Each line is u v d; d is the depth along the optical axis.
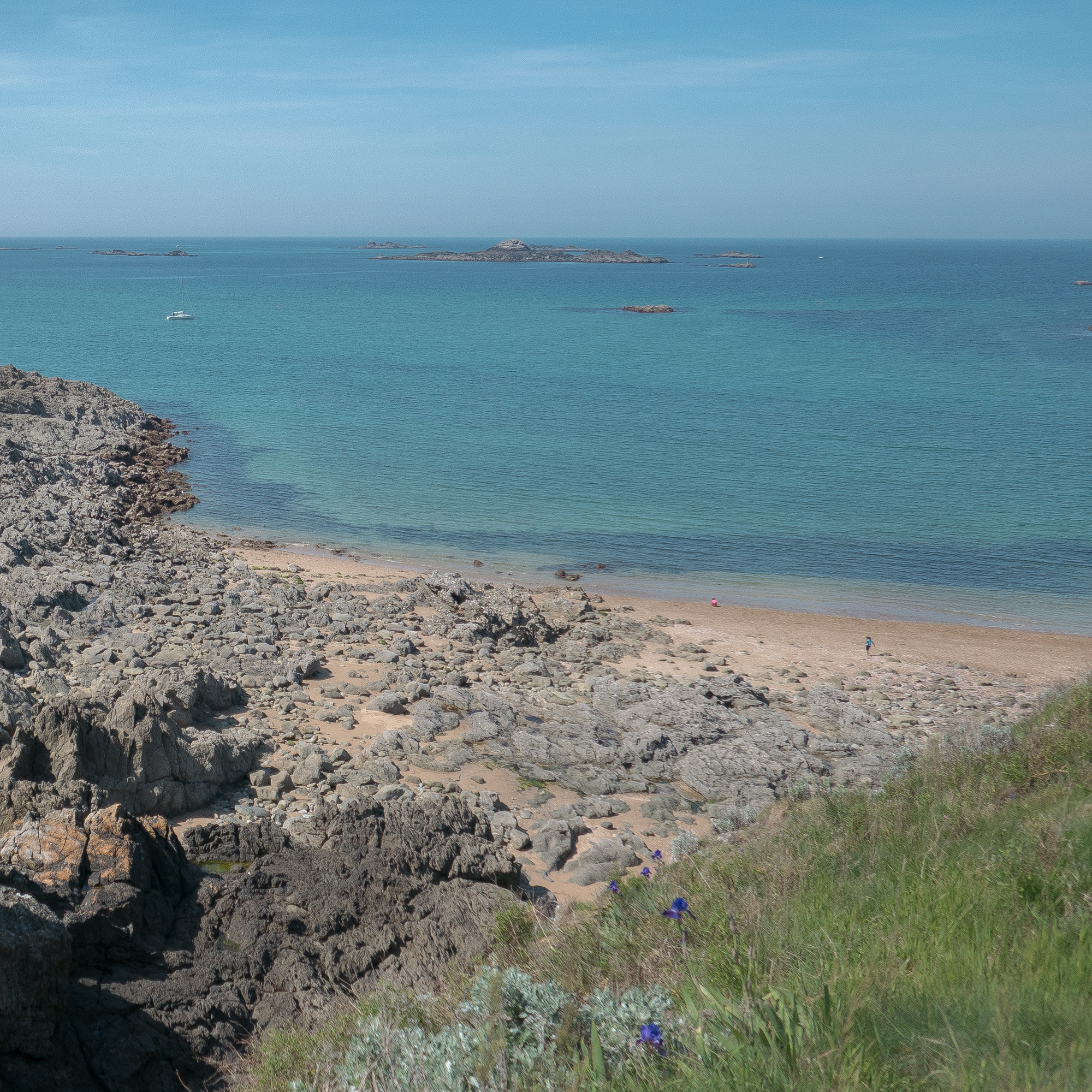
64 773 13.70
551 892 13.71
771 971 5.34
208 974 9.52
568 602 30.75
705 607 32.62
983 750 11.96
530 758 18.92
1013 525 42.59
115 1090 7.96
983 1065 3.86
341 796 16.36
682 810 17.38
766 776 18.52
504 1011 5.54
